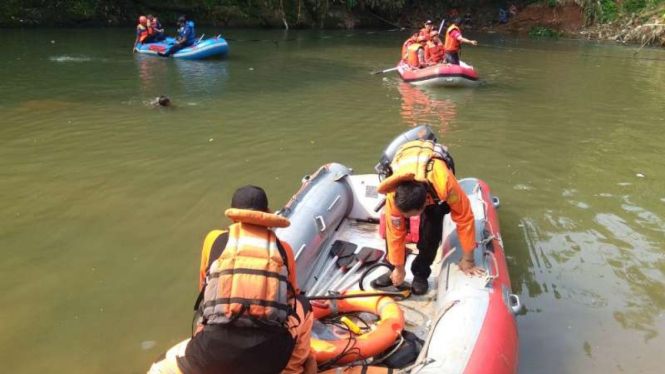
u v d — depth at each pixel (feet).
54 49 48.96
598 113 30.73
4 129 25.08
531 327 11.66
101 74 38.88
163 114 28.25
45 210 16.93
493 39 72.54
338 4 79.10
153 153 22.07
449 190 9.79
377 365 9.69
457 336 9.21
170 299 12.61
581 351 10.95
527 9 84.58
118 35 59.31
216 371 7.36
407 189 9.46
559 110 31.22
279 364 7.57
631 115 30.42
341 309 11.18
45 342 11.14
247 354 7.22
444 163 10.10
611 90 37.91
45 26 62.59
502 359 9.05
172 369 7.89
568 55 57.47
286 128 25.96
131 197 17.89
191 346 7.61
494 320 9.64
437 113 29.76
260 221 7.43
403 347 9.92
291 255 7.99
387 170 13.14
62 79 36.60
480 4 87.20
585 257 14.61
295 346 8.18
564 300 12.66
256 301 7.08
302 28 76.54
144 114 28.14
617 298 12.78
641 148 24.25
